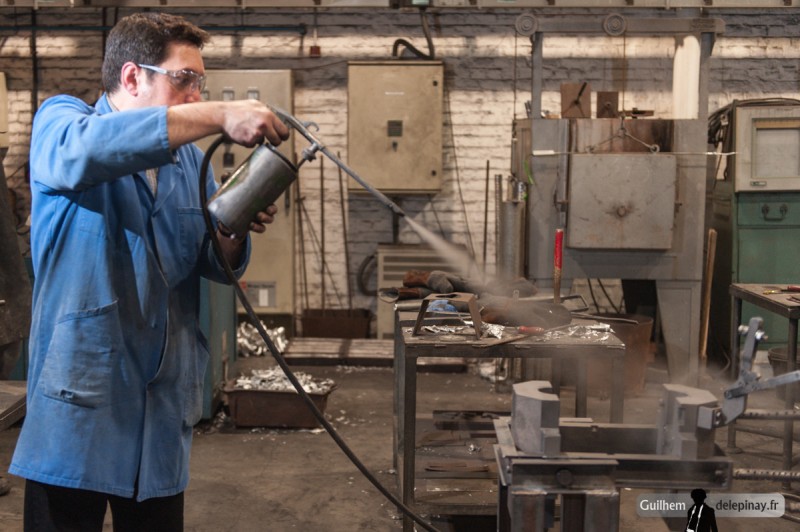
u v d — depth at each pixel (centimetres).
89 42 604
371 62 572
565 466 160
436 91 574
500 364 522
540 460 161
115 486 182
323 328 610
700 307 525
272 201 193
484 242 620
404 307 350
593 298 592
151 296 186
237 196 189
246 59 608
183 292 195
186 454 199
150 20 185
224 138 183
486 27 604
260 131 165
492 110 611
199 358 203
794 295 392
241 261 204
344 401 490
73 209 179
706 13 601
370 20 605
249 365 510
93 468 179
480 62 606
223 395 476
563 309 328
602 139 486
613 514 159
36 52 605
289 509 347
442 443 339
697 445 161
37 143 175
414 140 578
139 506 192
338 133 615
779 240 526
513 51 605
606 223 482
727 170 533
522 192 488
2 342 303
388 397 498
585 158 478
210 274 205
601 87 607
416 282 370
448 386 523
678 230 494
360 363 561
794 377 150
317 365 561
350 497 360
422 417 356
